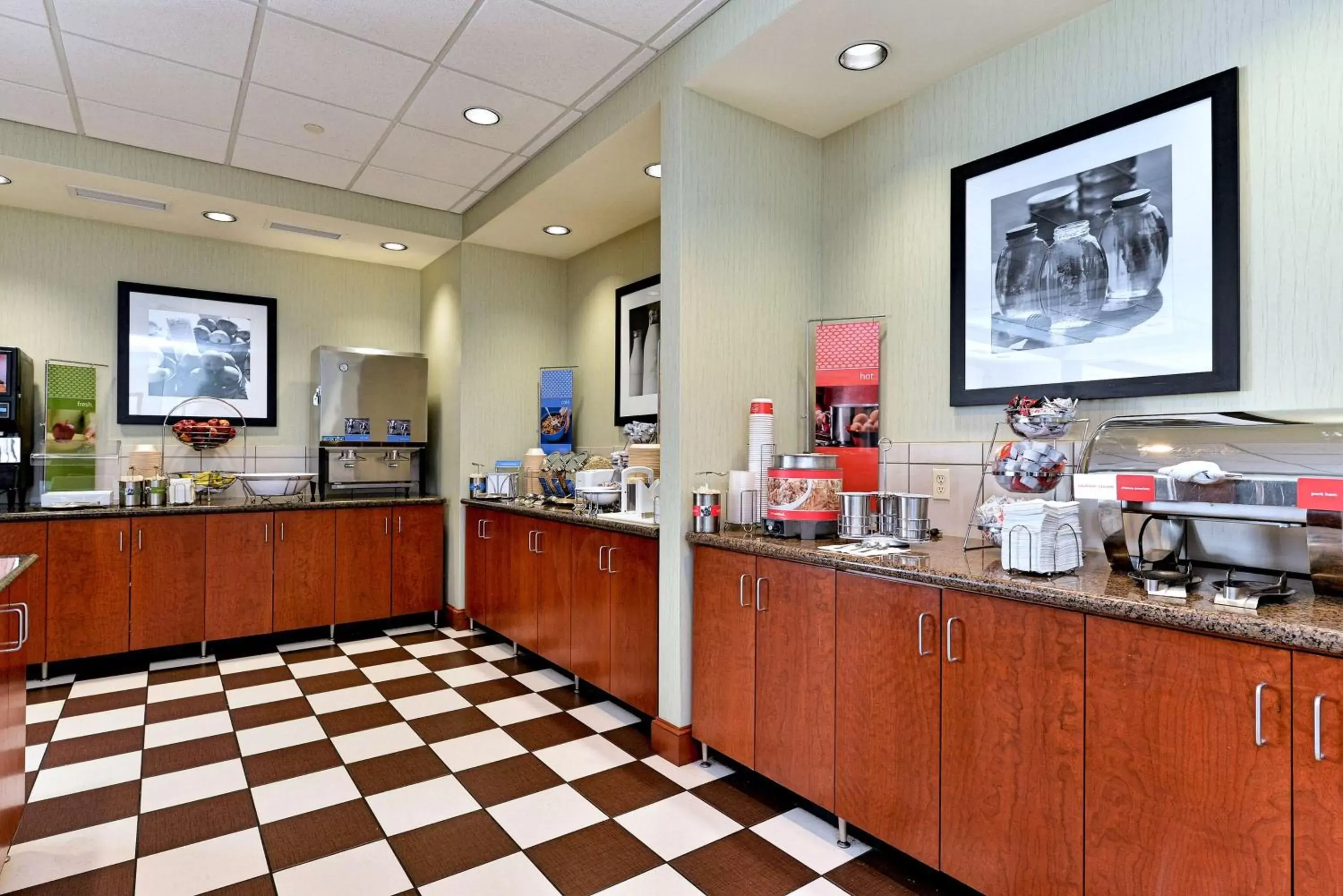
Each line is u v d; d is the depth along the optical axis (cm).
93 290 392
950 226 245
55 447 362
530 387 459
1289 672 119
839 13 209
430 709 300
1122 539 167
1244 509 145
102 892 176
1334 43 164
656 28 244
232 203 366
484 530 406
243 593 378
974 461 234
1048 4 206
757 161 273
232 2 227
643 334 389
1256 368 175
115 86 279
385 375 436
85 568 339
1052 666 151
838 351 267
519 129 317
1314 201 167
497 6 230
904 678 181
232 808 217
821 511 232
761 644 223
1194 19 188
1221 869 126
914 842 178
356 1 227
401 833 204
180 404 414
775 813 217
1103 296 203
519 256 454
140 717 288
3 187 343
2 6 227
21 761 193
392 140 328
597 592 302
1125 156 198
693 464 256
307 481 419
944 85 248
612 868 188
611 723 287
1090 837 144
